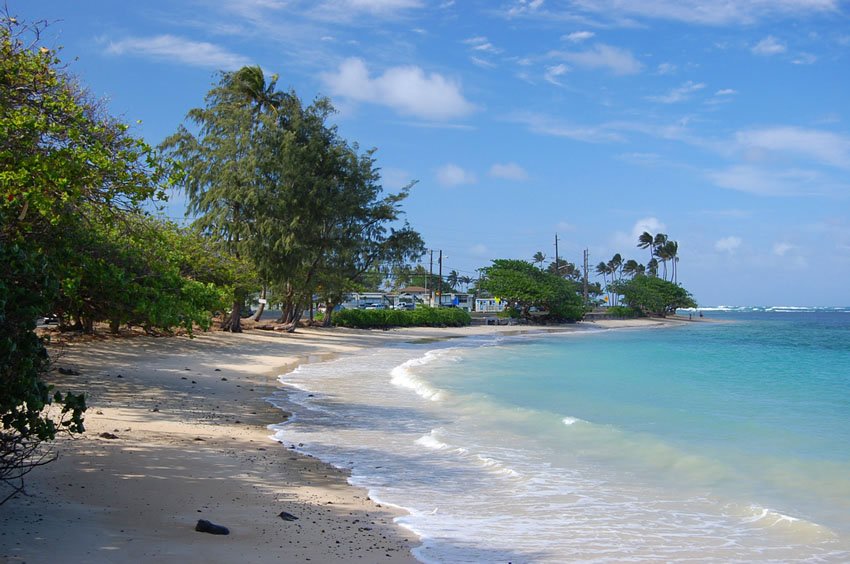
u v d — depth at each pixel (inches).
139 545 223.8
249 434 484.4
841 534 289.7
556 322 3400.6
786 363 1234.6
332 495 339.0
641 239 5861.2
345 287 1930.4
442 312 2807.6
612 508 331.3
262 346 1321.4
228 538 245.9
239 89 1558.8
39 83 442.6
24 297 224.2
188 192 1461.6
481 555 258.4
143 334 1168.8
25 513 244.7
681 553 266.1
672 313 5137.8
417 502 337.1
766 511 319.0
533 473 397.4
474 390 783.1
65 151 414.6
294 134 1497.3
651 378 949.8
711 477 390.3
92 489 291.1
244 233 1430.9
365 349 1473.9
